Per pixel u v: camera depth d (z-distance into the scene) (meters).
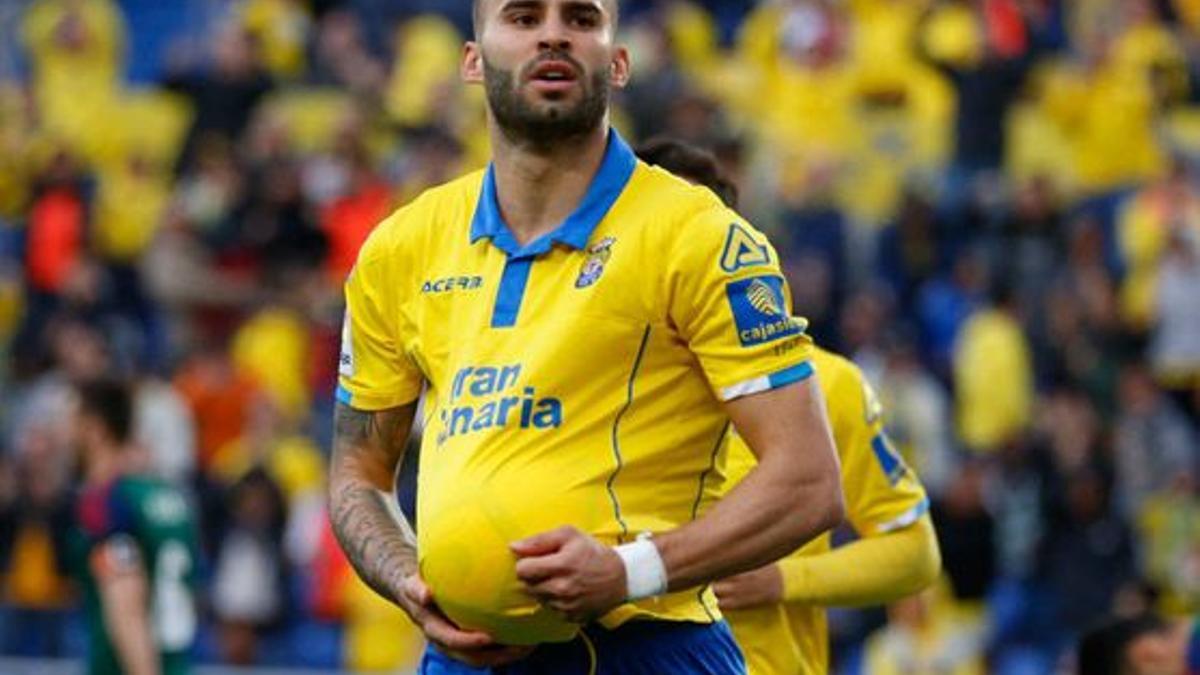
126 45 53.19
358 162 42.28
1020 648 34.38
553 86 11.77
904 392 36.78
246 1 52.31
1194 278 39.72
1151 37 47.50
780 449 11.58
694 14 47.88
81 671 30.84
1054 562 34.94
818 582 14.66
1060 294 39.72
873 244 42.50
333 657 34.78
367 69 46.53
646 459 11.73
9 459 38.44
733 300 11.62
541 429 11.69
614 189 11.95
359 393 12.77
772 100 46.06
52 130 49.25
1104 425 37.09
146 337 41.84
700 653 12.28
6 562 36.03
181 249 41.56
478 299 12.06
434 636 11.91
